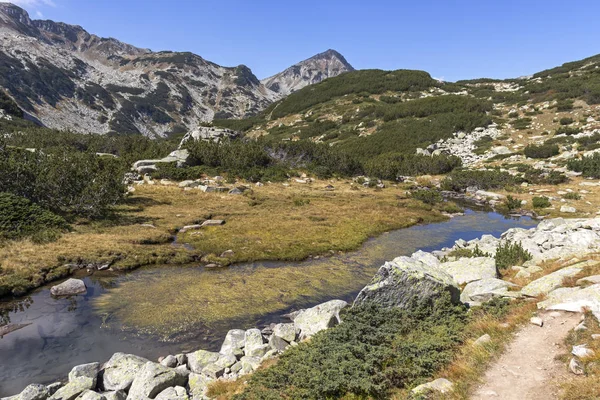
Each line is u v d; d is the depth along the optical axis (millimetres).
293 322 13820
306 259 23328
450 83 131625
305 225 30484
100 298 16578
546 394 6723
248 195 42062
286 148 66000
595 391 6254
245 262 22328
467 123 83188
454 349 9008
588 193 42844
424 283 11422
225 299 16859
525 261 17234
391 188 53250
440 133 81938
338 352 8867
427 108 96438
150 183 44875
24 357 11891
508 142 71375
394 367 8273
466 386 7277
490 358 8148
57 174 29094
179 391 9516
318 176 57969
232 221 30891
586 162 50344
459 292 12000
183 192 41562
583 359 7262
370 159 74188
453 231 31516
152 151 57500
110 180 31719
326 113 117750
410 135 84000
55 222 24484
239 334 12734
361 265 22375
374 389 7613
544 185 49031
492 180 51594
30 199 27438
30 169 28062
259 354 11406
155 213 31984
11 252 19422
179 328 14094
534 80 112438
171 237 26094
